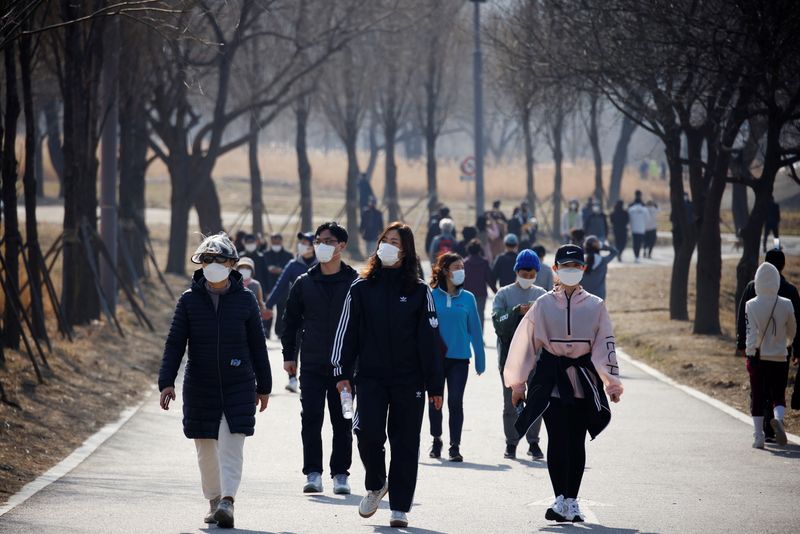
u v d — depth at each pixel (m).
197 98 115.44
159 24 45.94
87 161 67.31
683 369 55.84
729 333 69.62
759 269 37.22
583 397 25.03
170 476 32.06
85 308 65.88
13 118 50.91
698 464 33.97
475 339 35.91
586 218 127.62
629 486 30.12
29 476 31.39
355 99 135.75
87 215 68.19
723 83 58.31
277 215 185.88
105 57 67.25
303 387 29.56
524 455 36.69
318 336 29.52
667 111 63.97
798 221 163.50
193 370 24.75
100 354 56.00
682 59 55.75
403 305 24.48
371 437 24.36
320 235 29.52
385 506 27.39
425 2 118.88
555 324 25.22
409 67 139.50
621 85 61.97
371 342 24.58
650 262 126.25
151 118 99.00
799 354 37.25
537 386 25.20
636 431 40.38
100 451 36.19
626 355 63.97
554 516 24.70
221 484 24.45
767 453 36.06
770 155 60.41
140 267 92.75
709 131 65.44
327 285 29.64
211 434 24.58
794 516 25.59
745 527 24.22
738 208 131.25
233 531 23.81
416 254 24.92
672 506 27.00
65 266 63.06
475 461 35.38
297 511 26.36
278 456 36.06
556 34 64.88
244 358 24.84
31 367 47.72
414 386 24.56
